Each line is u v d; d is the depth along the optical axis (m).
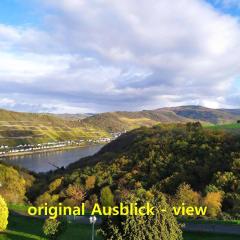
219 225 49.22
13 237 46.44
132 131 173.38
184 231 48.72
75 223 55.03
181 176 93.62
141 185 96.94
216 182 82.25
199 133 120.44
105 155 144.88
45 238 46.81
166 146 116.25
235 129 125.31
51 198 96.69
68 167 158.75
